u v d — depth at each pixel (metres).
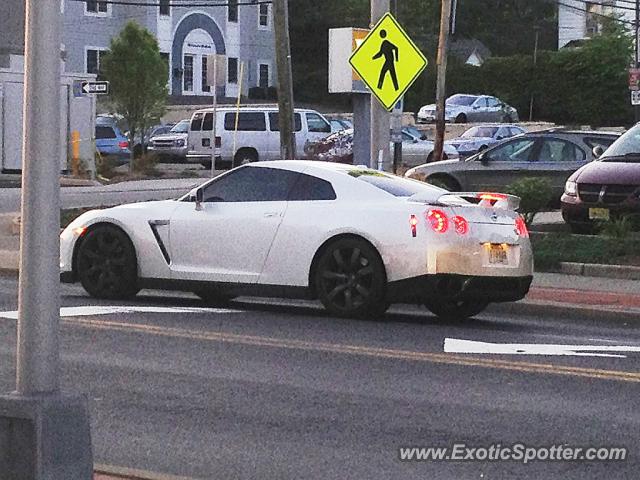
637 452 9.02
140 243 16.53
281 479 8.34
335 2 84.19
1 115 43.72
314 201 15.67
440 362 12.48
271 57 81.31
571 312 17.09
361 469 8.57
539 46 99.81
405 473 8.47
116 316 15.24
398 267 15.00
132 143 51.81
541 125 69.06
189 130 49.06
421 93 81.88
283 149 27.50
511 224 15.44
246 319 15.32
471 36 98.69
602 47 79.00
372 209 15.26
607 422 9.92
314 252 15.49
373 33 21.95
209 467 8.63
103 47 72.44
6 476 6.70
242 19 79.31
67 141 43.09
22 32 44.56
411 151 47.81
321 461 8.77
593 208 22.50
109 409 10.30
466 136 53.59
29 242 6.58
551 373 11.95
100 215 16.83
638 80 54.81
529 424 9.84
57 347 6.72
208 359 12.52
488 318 16.72
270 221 15.76
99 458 8.83
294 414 10.16
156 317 15.26
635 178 22.23
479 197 15.49
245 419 9.98
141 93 51.47
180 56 75.75
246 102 76.00
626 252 20.89
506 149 28.30
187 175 45.28
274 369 12.04
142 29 52.50
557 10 98.00
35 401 6.64
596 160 23.56
